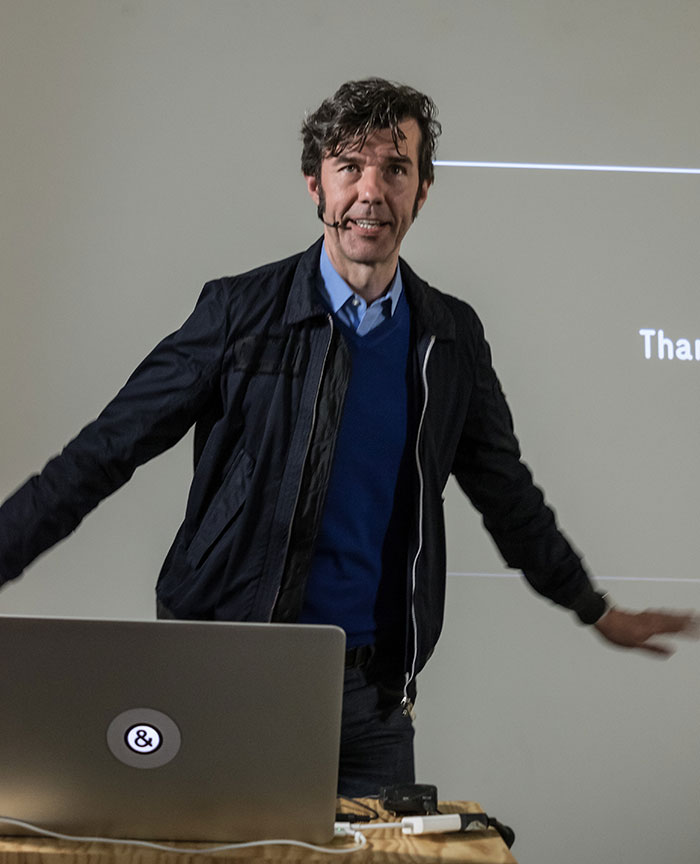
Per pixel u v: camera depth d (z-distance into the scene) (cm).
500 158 266
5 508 155
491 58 268
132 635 113
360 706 159
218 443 166
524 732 257
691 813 256
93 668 113
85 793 115
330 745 114
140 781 114
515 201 265
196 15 266
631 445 262
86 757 114
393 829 122
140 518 258
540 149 267
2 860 111
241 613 161
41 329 259
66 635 113
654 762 257
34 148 262
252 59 265
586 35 270
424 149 170
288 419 164
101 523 257
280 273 172
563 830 254
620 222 266
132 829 116
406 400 170
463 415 176
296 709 114
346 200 163
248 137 264
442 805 131
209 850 113
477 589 259
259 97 265
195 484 168
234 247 262
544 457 262
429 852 114
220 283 170
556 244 265
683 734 257
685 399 264
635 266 266
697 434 263
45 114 262
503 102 267
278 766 114
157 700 113
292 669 113
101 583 256
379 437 167
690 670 259
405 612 165
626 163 267
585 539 261
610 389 263
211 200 263
